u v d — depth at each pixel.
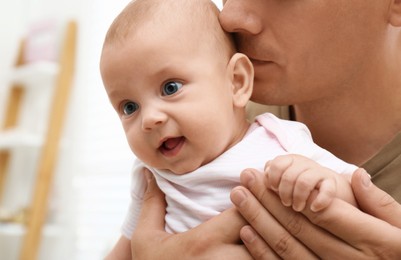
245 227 0.78
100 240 2.76
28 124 3.17
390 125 0.96
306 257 0.76
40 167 2.77
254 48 0.88
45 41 3.09
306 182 0.71
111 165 2.79
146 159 0.86
